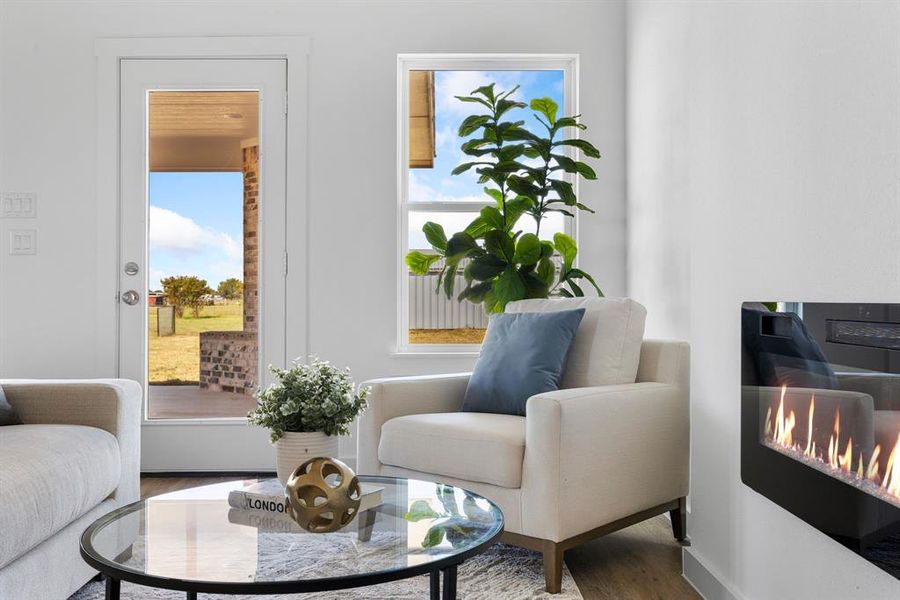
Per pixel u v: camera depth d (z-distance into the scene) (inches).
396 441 99.3
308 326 150.9
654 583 91.9
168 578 48.5
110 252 150.7
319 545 55.4
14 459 74.0
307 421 74.6
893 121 53.0
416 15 151.7
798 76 67.6
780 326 69.2
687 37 104.2
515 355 104.4
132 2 150.8
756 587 76.5
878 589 54.4
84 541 56.0
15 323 149.9
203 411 151.9
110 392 94.4
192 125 152.9
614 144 150.3
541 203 136.4
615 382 104.0
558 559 86.8
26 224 150.3
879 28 54.9
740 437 79.5
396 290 151.6
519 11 151.4
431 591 67.5
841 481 58.0
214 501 67.9
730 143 84.6
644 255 134.2
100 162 150.8
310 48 151.5
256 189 152.9
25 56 150.7
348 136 151.6
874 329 53.5
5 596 66.6
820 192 63.5
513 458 89.0
